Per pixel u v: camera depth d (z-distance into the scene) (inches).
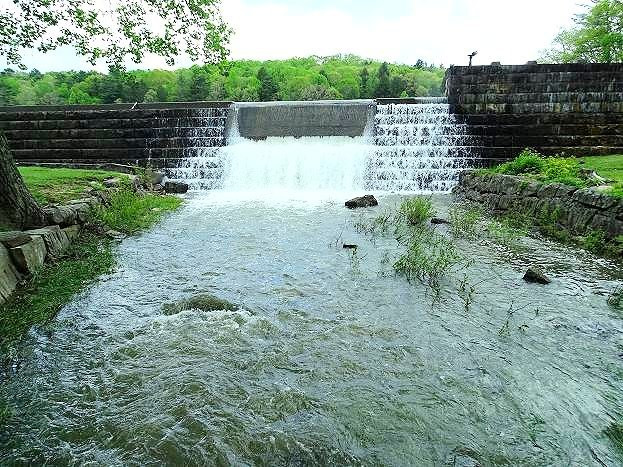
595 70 641.6
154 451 126.9
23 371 165.2
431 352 179.9
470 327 201.3
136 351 179.6
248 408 145.3
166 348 182.1
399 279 262.8
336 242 339.9
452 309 220.4
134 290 245.8
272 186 631.8
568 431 135.8
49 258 275.4
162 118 725.9
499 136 631.8
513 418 141.6
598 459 125.4
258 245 338.3
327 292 243.4
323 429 136.6
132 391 153.6
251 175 637.3
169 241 350.9
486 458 125.6
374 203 497.7
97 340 188.5
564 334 193.9
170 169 663.8
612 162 498.6
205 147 681.6
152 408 144.8
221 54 387.5
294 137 719.1
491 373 165.2
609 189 332.5
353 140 690.2
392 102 711.7
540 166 480.1
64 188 421.7
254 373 164.9
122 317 210.8
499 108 662.5
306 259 302.5
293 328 200.4
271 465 123.2
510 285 251.6
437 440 132.4
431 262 278.8
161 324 203.3
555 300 229.8
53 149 717.9
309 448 129.0
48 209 314.2
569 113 639.1
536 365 170.2
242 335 193.0
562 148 611.8
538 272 258.1
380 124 680.4
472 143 637.9
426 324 204.4
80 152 707.4
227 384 157.6
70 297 231.8
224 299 231.3
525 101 657.0
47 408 144.9
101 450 127.3
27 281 241.0
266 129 730.2
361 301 231.0
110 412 143.0
